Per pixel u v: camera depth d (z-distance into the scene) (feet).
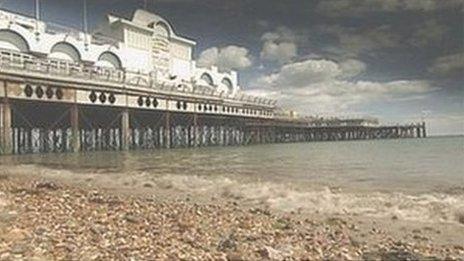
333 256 22.70
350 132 426.92
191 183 64.18
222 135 285.64
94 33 255.70
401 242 27.73
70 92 160.25
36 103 155.94
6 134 140.05
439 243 27.91
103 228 27.45
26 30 187.83
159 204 42.70
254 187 57.47
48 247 22.18
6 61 142.82
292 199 46.91
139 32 256.32
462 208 38.91
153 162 122.42
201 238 26.25
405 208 40.11
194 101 229.86
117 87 179.42
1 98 139.03
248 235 27.76
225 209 40.34
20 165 106.22
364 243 27.25
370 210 39.91
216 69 331.98
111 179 71.51
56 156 156.56
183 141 246.88
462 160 120.57
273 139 342.23
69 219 30.32
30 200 39.58
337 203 43.73
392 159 130.41
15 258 20.22
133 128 221.46
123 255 21.50
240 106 275.39
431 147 227.40
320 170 90.48
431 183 63.62
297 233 29.68
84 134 208.85
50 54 200.13
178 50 291.17
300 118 376.07
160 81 243.19
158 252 22.27
